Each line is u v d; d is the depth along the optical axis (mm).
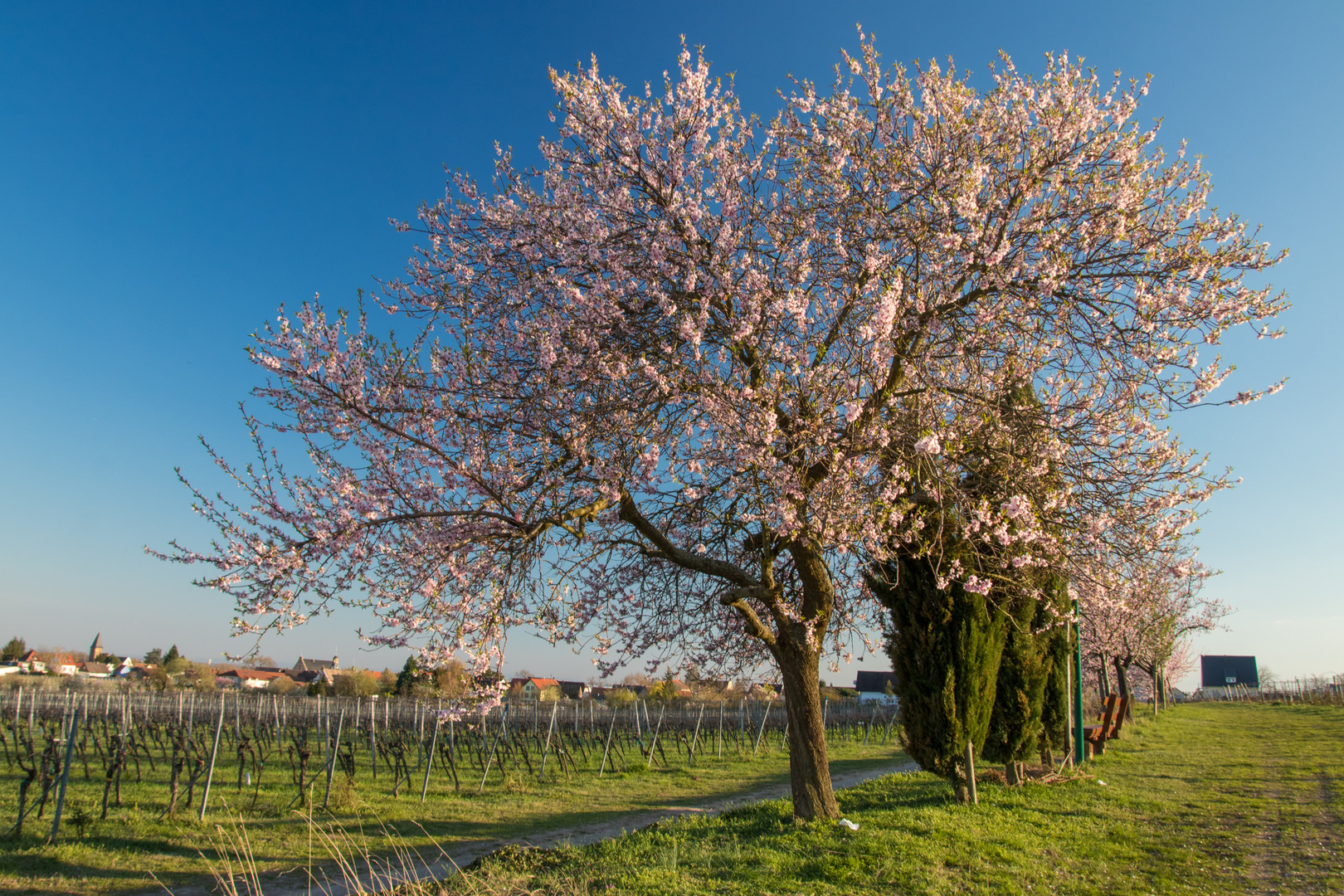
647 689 39469
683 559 7789
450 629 6613
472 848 9484
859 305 7066
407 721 28109
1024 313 7020
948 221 6996
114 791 12523
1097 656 23594
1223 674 74188
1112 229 6895
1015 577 8469
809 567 8203
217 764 17531
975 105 7523
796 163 7781
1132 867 6508
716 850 6777
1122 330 6824
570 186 7613
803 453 7043
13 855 8523
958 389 7539
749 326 6641
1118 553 7695
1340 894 5797
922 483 7332
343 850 9211
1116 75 7289
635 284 7273
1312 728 22000
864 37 7645
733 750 24188
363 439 6602
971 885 5711
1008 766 10188
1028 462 7328
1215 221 6859
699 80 7398
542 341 6586
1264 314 6523
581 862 6742
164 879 7902
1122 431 7312
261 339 6301
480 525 6711
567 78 7301
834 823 7465
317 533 5961
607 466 6645
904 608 9336
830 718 30719
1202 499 7156
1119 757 14547
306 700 33562
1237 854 6980
